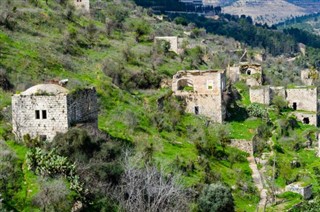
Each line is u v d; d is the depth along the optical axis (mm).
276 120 109875
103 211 54781
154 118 89750
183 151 80562
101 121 82000
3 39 99875
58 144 60312
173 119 92938
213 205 64812
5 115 70812
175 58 138000
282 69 189250
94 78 98875
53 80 77500
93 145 62656
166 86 111500
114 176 60219
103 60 112688
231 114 107375
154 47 136500
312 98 118500
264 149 95625
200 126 95125
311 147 103250
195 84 105062
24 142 62375
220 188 66375
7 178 54344
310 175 87188
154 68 119125
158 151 77000
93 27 135875
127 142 74500
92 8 170375
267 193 77750
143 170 64688
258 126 102562
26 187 54125
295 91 119562
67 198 53250
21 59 93375
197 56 149250
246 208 72188
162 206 60156
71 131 61219
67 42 114938
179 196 62875
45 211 51562
